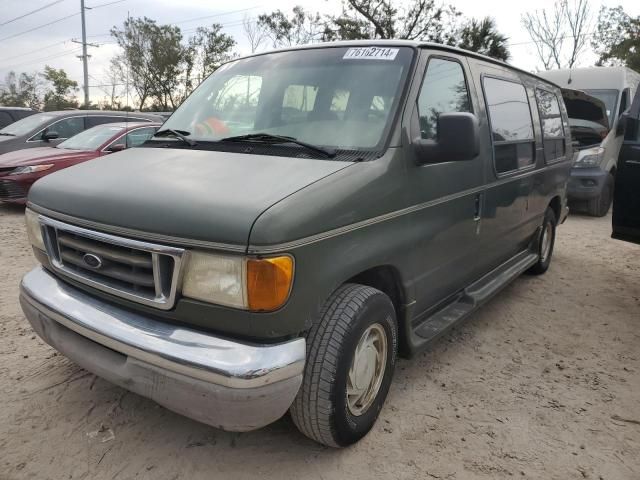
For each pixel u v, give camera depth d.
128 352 2.31
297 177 2.44
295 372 2.26
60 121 10.78
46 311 2.69
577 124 9.90
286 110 3.19
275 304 2.15
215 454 2.72
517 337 4.34
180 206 2.26
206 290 2.18
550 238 6.01
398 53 3.20
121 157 3.09
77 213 2.55
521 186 4.59
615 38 32.12
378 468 2.66
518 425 3.08
